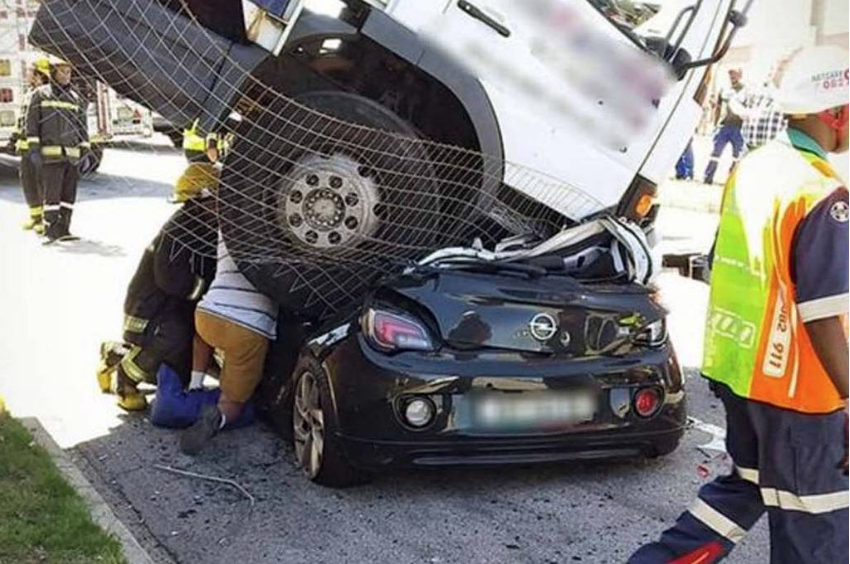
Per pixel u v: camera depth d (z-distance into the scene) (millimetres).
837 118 2830
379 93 5039
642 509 4273
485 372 4094
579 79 4820
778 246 2795
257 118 4555
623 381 4266
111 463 4711
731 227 2986
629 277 4598
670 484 4539
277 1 4375
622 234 4625
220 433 5062
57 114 9969
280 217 4656
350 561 3814
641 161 5051
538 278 4383
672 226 11969
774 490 2908
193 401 5117
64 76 9938
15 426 4758
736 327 2934
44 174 9992
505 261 4465
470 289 4227
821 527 2855
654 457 4605
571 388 4172
